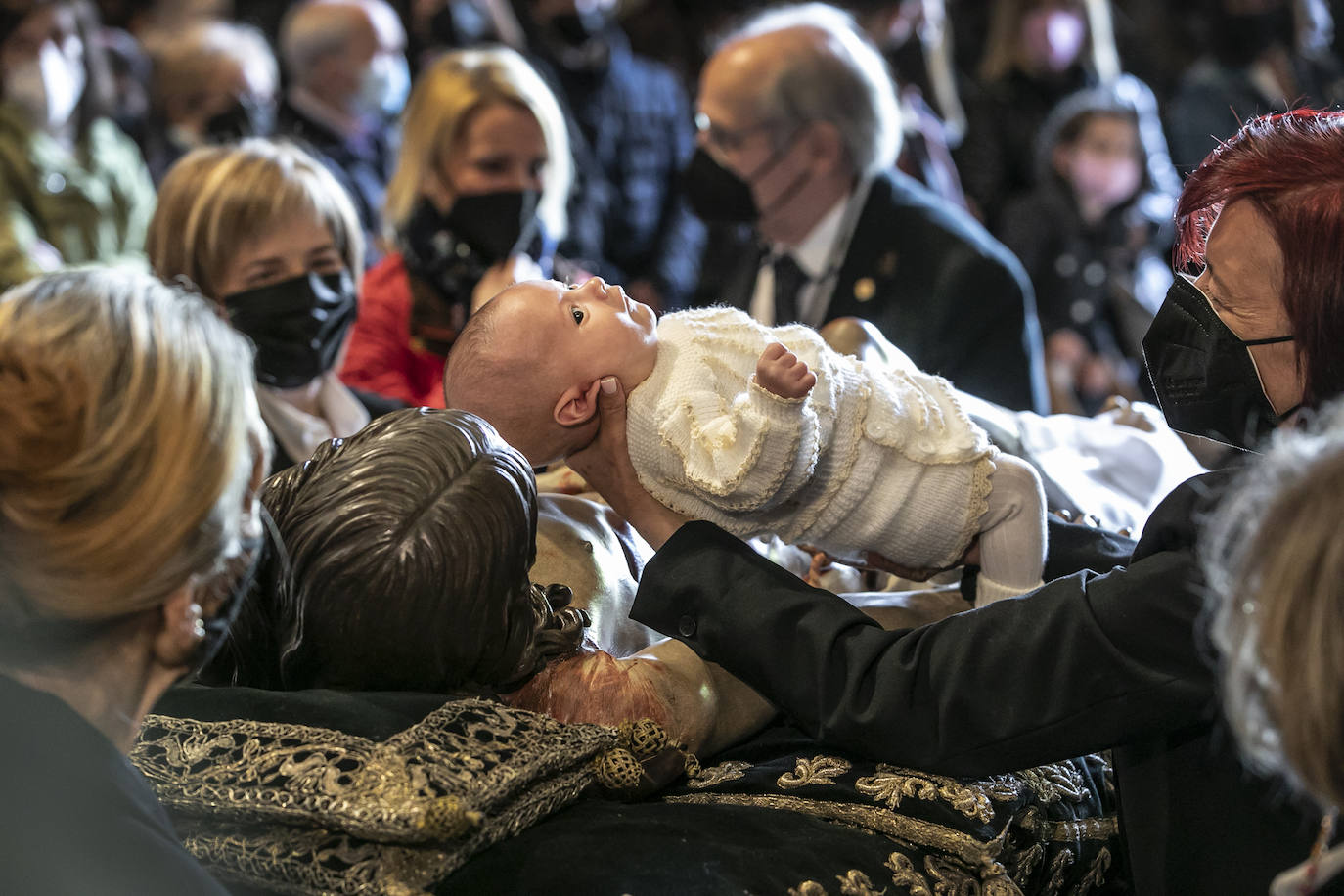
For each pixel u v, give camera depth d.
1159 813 1.35
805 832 1.27
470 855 1.16
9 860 0.84
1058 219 4.27
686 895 1.14
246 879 1.15
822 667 1.38
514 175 3.02
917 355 2.84
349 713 1.20
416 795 1.10
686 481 1.54
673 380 1.55
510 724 1.23
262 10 5.61
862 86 2.85
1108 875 1.60
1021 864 1.38
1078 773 1.54
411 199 3.05
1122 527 1.94
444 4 4.68
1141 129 4.28
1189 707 1.25
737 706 1.49
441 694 1.30
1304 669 0.82
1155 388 1.46
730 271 3.52
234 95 4.16
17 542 0.89
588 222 4.29
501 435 1.57
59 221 3.67
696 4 5.59
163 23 5.47
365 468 1.31
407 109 3.10
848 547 1.63
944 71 4.54
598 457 1.60
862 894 1.21
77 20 3.82
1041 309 4.29
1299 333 1.25
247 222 2.15
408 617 1.25
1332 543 0.81
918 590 1.88
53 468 0.87
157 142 4.25
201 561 0.94
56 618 0.92
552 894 1.13
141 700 1.00
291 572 1.28
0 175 3.58
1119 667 1.25
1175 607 1.23
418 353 3.04
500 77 3.04
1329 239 1.22
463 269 2.98
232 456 0.94
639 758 1.32
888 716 1.34
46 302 0.92
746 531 1.59
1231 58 4.95
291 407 2.30
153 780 1.17
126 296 0.93
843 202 2.95
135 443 0.88
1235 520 0.93
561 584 1.52
